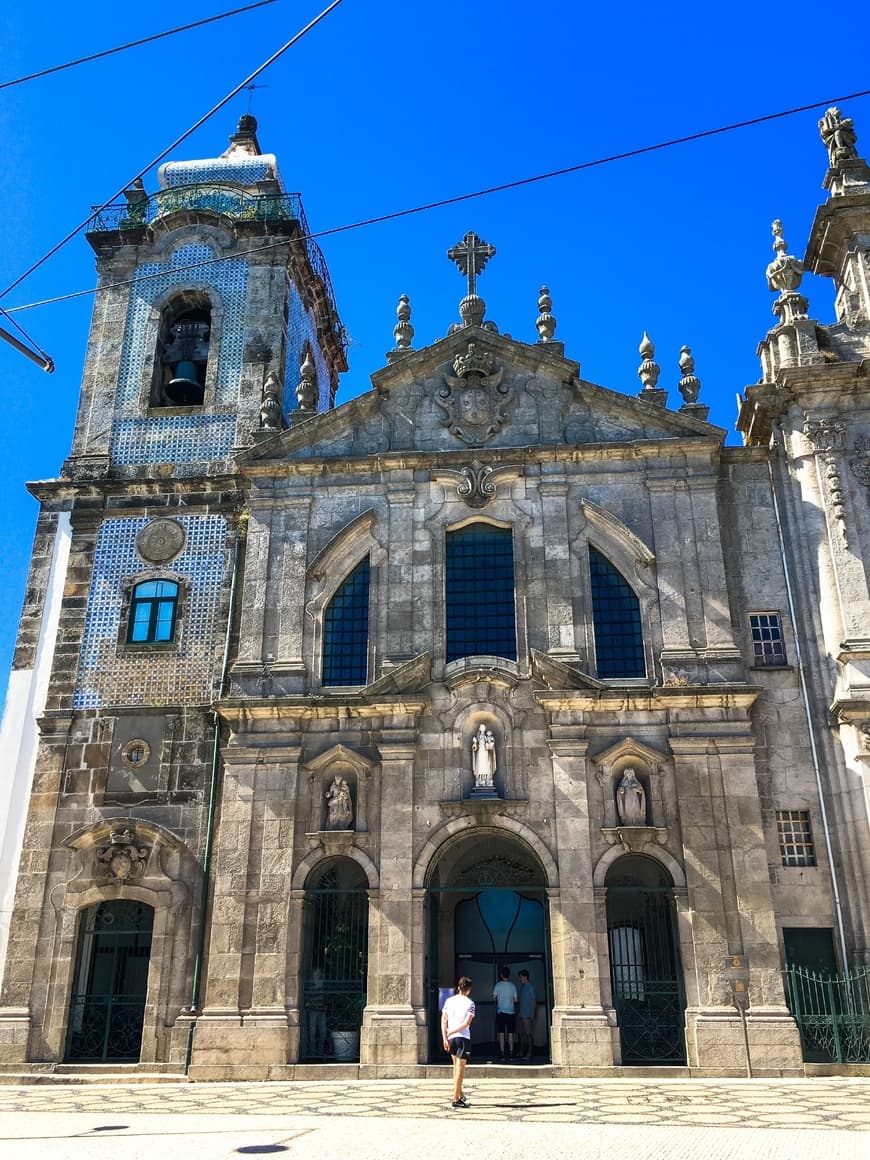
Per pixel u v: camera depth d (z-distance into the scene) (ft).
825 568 65.82
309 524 72.28
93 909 66.49
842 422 68.69
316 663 68.49
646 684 65.26
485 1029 68.39
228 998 60.29
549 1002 60.80
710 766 62.28
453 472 71.82
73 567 75.20
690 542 68.44
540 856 61.31
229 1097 51.19
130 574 74.69
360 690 67.00
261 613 70.03
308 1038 60.80
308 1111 45.32
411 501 71.61
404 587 69.21
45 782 68.74
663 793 62.44
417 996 59.31
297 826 63.82
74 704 70.90
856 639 63.10
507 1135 37.22
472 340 75.31
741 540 69.36
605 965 58.85
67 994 63.41
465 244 79.20
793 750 63.52
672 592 67.26
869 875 58.59
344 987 61.93
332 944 62.95
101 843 66.74
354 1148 34.73
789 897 60.18
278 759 65.21
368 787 64.23
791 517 68.49
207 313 87.76
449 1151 33.94
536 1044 67.05
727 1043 56.59
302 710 65.82
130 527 76.23
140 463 79.30
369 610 69.56
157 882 65.41
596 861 61.00
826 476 67.41
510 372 74.79
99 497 77.25
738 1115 42.29
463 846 70.64
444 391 74.54
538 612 67.51
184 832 66.59
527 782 63.21
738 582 68.28
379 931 60.59
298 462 73.05
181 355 86.12
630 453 70.90
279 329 82.89
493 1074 57.00
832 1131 37.93
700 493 69.72
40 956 64.34
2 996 63.46
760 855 60.13
